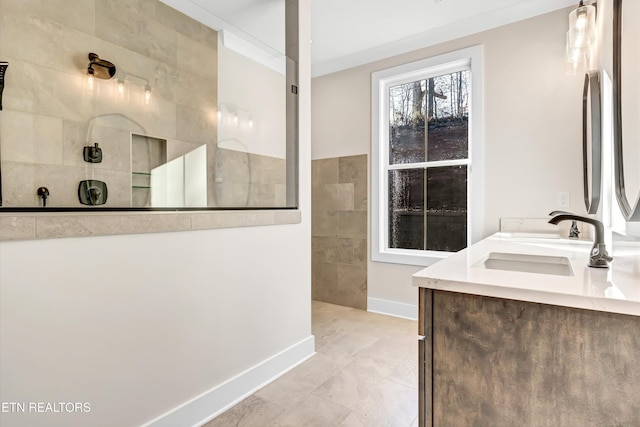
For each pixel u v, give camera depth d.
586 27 1.73
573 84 2.39
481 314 0.92
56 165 1.95
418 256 3.11
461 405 0.96
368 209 3.41
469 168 2.87
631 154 1.14
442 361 0.98
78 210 1.38
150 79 2.38
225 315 1.79
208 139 2.56
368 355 2.39
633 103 1.12
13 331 1.08
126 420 1.37
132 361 1.39
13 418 1.08
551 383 0.83
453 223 3.00
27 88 1.88
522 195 2.60
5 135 1.78
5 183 1.76
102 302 1.29
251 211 1.98
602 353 0.78
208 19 2.58
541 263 1.43
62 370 1.19
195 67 2.57
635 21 1.11
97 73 2.17
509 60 2.63
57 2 2.02
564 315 0.81
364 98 3.41
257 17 2.56
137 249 1.41
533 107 2.54
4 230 1.05
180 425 1.56
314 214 3.82
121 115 2.23
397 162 3.32
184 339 1.59
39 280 1.13
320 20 2.75
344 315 3.29
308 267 2.38
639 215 0.96
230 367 1.81
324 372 2.15
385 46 3.19
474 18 2.72
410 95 3.23
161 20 2.44
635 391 0.75
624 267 1.07
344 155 3.56
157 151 2.38
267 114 2.40
